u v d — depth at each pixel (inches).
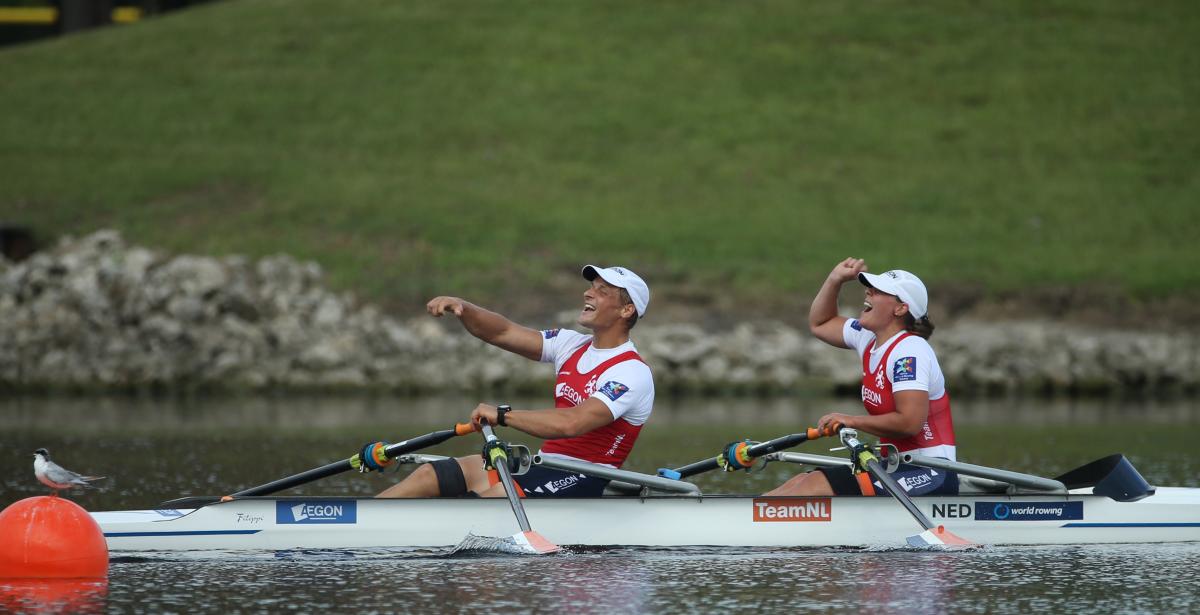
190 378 2652.6
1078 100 4507.9
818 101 4446.4
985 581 916.6
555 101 4397.1
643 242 3516.2
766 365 2797.7
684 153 4106.8
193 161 3909.9
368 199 3688.5
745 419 2122.3
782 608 826.2
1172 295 3400.6
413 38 4790.8
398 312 3075.8
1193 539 1101.7
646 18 4945.9
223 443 1707.7
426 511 1023.0
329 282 3171.8
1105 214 3850.9
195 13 5196.9
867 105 4436.5
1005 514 1080.8
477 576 922.1
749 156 4104.3
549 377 2691.9
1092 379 2849.4
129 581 894.4
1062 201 3912.4
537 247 3469.5
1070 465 1508.4
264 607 820.0
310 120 4227.4
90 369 2640.3
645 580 911.0
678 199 3821.4
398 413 2180.1
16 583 882.1
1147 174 4101.9
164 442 1715.1
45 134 4077.3
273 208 3609.7
